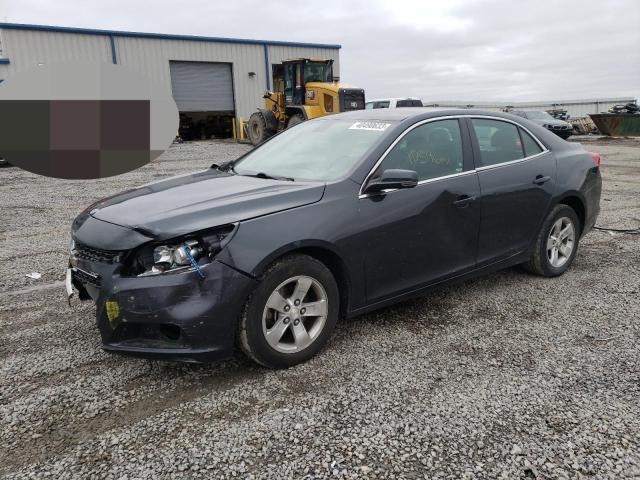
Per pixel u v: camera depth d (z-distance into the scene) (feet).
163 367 10.87
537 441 8.40
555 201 15.35
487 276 16.38
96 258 9.91
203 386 10.12
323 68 68.64
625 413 9.10
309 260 10.57
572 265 17.42
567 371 10.54
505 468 7.82
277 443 8.42
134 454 8.18
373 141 12.40
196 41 93.50
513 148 14.88
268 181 12.05
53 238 21.76
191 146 74.84
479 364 10.86
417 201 12.14
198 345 9.50
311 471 7.78
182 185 12.33
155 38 89.15
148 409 9.39
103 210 11.07
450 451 8.20
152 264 9.46
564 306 13.91
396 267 12.00
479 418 9.01
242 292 9.71
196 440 8.51
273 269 10.09
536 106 149.59
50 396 9.80
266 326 10.28
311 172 12.33
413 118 13.02
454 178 13.01
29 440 8.54
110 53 85.46
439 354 11.31
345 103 64.44
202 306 9.38
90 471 7.82
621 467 7.80
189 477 7.68
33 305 14.33
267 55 102.17
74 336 12.34
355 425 8.85
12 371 10.71
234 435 8.63
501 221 14.06
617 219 24.61
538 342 11.84
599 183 17.15
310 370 10.67
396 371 10.60
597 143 79.20
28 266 17.89
